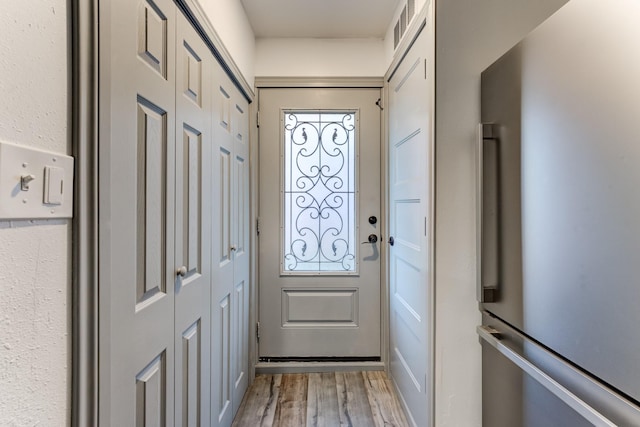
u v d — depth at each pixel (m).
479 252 1.14
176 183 1.00
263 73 2.15
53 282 0.54
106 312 0.65
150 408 0.85
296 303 2.22
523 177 0.94
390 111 2.04
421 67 1.43
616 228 0.63
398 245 1.86
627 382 0.61
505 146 1.04
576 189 0.74
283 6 1.82
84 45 0.59
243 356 1.89
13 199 0.47
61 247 0.55
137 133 0.78
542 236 0.86
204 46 1.23
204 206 1.23
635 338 0.60
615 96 0.63
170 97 0.96
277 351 2.21
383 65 2.16
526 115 0.92
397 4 1.81
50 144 0.53
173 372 0.98
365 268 2.21
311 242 2.22
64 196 0.55
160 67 0.90
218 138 1.40
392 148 2.00
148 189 0.84
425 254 1.37
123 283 0.72
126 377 0.73
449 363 1.26
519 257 0.96
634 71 0.60
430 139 1.29
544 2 1.24
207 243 1.26
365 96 2.18
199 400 1.19
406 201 1.71
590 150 0.69
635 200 0.60
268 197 2.19
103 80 0.64
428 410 1.32
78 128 0.58
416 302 1.54
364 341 2.22
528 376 0.94
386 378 2.10
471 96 1.25
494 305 1.11
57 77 0.54
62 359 0.56
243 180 1.91
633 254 0.60
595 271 0.68
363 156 2.19
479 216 1.13
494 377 1.14
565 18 0.76
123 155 0.72
